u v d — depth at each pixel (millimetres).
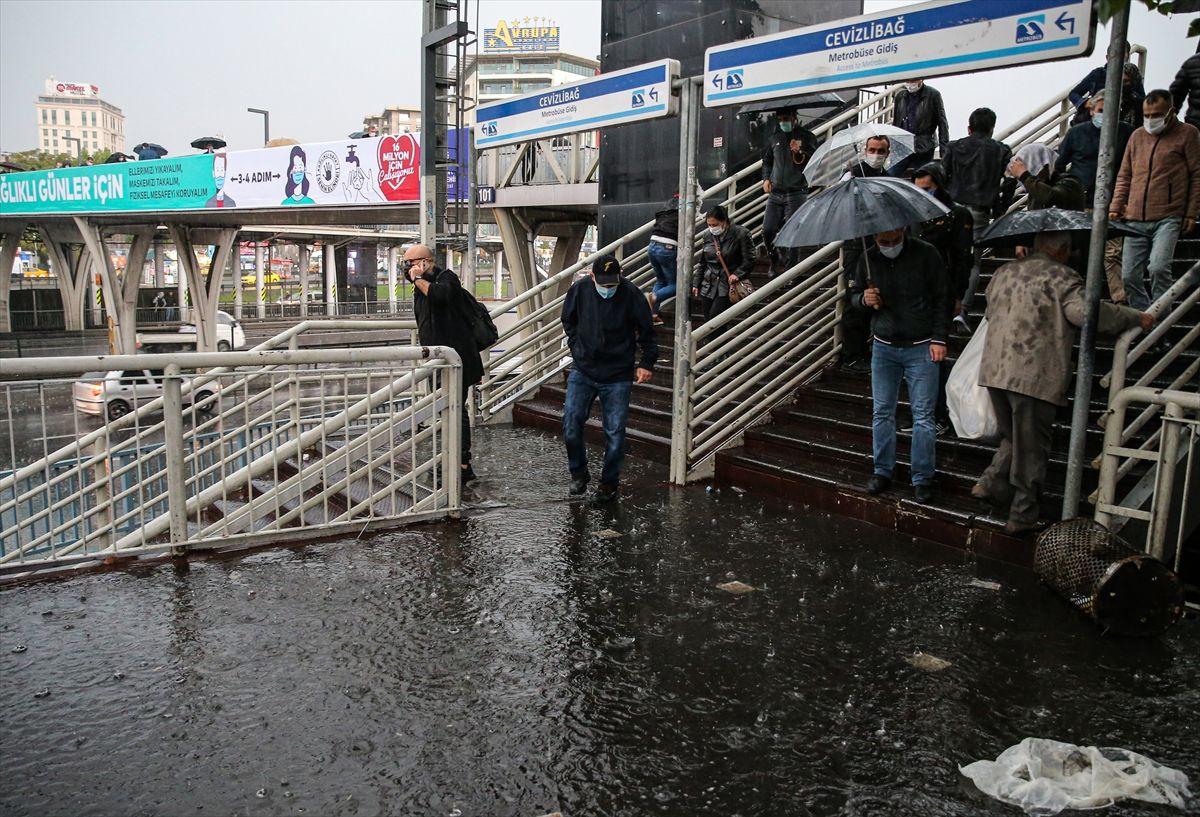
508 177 14906
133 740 3115
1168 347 5789
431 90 9047
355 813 2717
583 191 13758
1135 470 4984
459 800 2795
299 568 4879
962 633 4090
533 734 3195
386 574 4812
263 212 22188
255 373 5227
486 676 3645
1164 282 5969
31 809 2709
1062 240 4734
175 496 4918
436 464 5922
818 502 6164
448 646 3926
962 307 6004
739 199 9578
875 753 3084
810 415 6941
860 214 4930
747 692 3527
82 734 3146
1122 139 6777
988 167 6672
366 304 52875
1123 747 3129
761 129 11156
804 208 5293
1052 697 3488
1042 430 4754
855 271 6371
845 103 11211
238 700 3408
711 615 4297
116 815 2688
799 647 3941
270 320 48062
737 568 4969
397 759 3020
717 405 6961
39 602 4324
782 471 6426
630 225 12320
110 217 28703
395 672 3668
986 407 4996
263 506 5555
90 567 4812
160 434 7203
